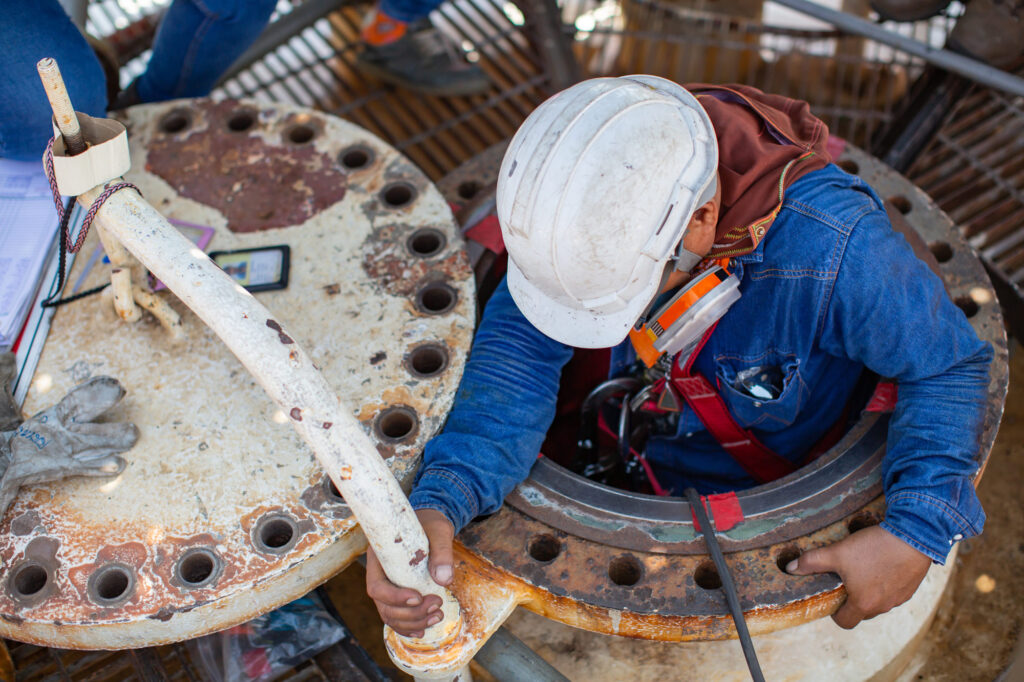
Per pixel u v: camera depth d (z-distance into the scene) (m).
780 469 2.00
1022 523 2.64
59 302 1.98
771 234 1.62
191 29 2.47
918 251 2.09
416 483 1.69
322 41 3.58
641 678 1.99
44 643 1.64
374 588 1.44
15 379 1.89
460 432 1.74
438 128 3.29
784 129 1.67
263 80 3.52
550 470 1.81
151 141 2.31
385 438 1.77
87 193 1.36
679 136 1.44
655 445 2.16
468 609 1.64
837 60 3.48
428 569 1.44
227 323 1.22
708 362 1.87
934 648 2.39
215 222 2.14
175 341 1.94
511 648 1.76
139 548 1.64
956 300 2.05
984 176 2.95
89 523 1.67
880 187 2.28
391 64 3.28
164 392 1.86
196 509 1.68
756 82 3.64
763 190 1.56
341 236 2.09
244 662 1.94
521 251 1.50
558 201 1.41
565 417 2.28
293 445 1.77
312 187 2.19
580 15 3.75
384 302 1.97
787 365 1.77
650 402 2.01
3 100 2.07
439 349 1.89
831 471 1.76
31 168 2.25
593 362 2.18
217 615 1.62
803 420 1.96
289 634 1.98
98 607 1.58
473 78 3.31
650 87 1.53
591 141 1.41
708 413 1.92
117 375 1.89
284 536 1.68
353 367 1.87
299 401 1.21
